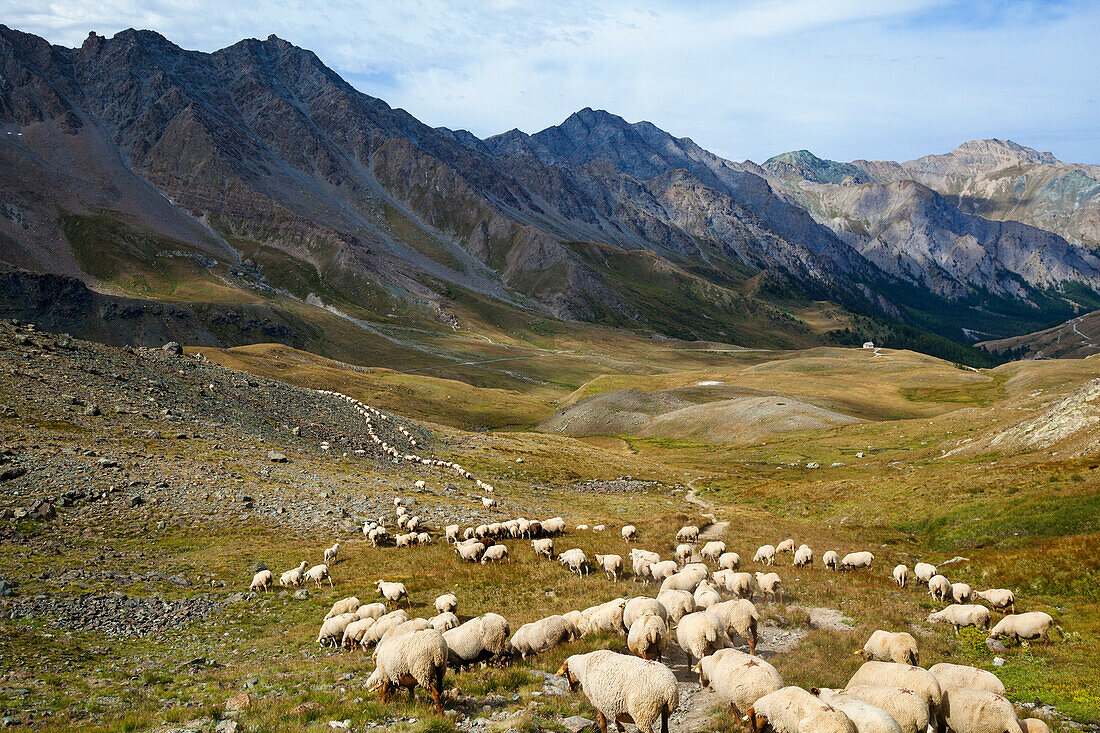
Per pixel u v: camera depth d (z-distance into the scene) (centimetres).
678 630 1742
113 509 3662
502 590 2641
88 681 1714
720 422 13838
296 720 1339
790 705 1164
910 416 14712
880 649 1714
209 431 5603
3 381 5047
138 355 7088
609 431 15375
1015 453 6488
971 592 2545
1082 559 2744
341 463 5925
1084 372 17488
